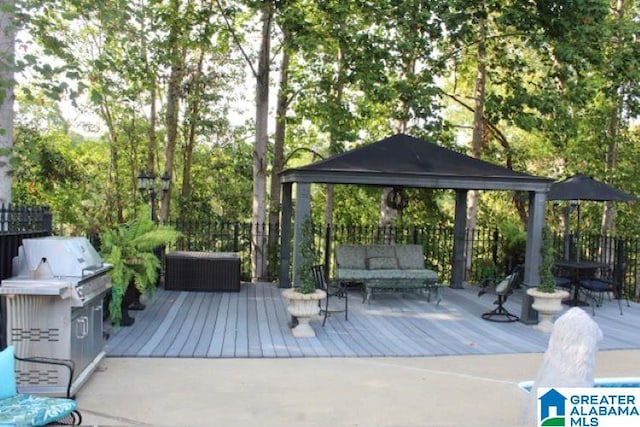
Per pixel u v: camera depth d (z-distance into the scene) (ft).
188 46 46.83
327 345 23.80
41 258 16.84
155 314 29.40
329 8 44.04
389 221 50.85
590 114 53.47
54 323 15.83
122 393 16.97
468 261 52.16
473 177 28.81
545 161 65.00
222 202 69.56
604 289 32.89
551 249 27.96
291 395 17.25
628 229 65.16
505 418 15.62
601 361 22.36
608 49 49.42
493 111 48.62
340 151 49.21
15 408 11.87
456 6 44.60
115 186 66.33
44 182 58.95
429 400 17.08
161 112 63.21
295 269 27.58
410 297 36.91
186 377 18.79
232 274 37.14
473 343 24.75
